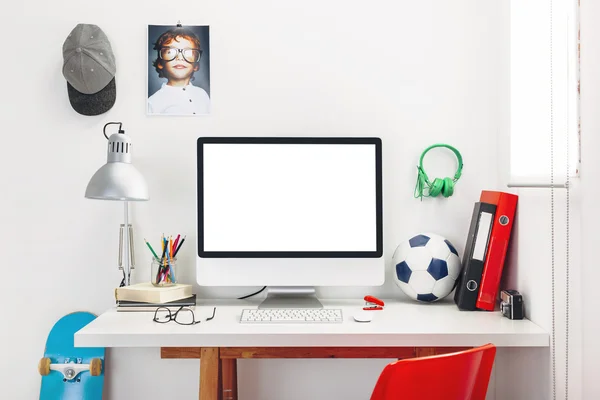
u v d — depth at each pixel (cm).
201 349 170
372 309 197
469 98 216
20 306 215
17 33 215
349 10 216
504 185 206
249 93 216
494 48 215
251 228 198
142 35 215
